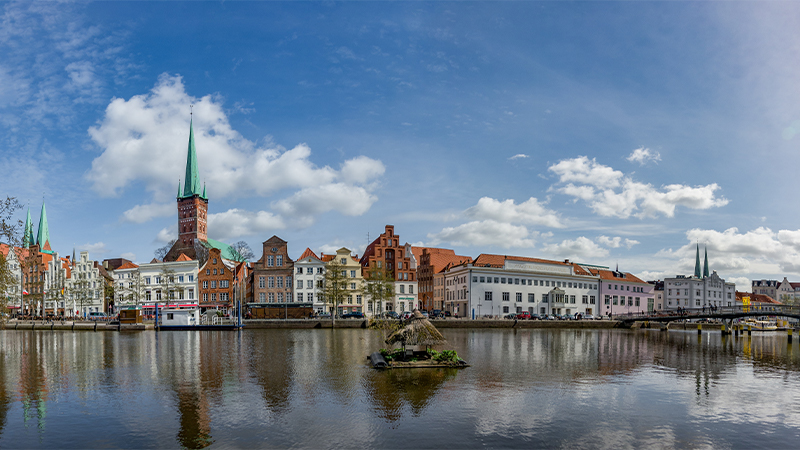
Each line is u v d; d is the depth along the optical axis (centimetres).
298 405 2711
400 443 2125
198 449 2053
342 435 2217
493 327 11206
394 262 13938
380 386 3203
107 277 15025
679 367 4303
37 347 6100
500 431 2288
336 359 4562
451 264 14825
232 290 12588
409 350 4206
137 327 9738
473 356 4956
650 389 3231
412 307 13925
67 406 2719
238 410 2611
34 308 14362
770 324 12975
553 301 14675
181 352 5300
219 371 3850
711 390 3231
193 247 18150
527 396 2953
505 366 4175
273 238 12756
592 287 15812
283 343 6400
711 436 2264
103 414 2552
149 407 2683
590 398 2934
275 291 12600
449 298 14388
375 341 6706
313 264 12600
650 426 2397
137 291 12712
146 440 2159
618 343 6894
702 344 7044
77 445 2103
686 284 19625
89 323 10531
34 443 2128
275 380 3428
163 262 13038
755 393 3152
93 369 4025
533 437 2217
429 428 2317
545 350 5644
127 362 4459
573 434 2262
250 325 10456
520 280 14188
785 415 2616
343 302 12712
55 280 14588
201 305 12650
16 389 3183
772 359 5044
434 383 3316
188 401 2812
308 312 12200
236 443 2119
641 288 17250
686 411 2670
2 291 5297
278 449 2050
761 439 2230
